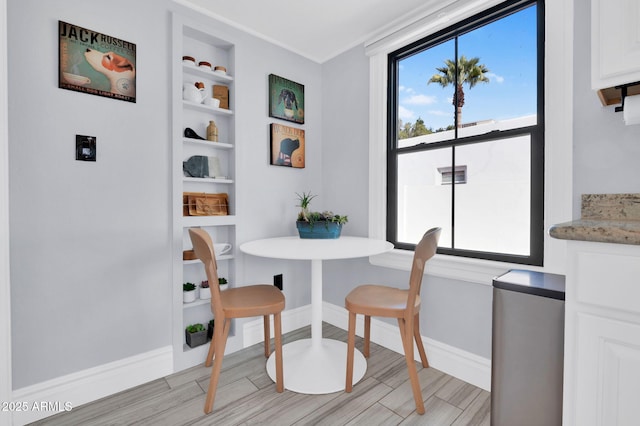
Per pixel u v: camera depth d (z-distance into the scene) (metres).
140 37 1.65
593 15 1.06
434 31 1.85
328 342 2.06
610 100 1.21
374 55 2.16
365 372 1.74
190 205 1.88
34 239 1.36
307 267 2.48
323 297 2.57
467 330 1.68
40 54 1.36
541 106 1.46
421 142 2.01
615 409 0.82
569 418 0.89
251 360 1.89
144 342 1.66
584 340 0.86
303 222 2.08
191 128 1.95
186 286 1.87
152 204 1.69
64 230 1.43
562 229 0.87
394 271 2.07
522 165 1.62
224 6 1.88
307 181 2.50
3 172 1.18
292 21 2.04
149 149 1.68
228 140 2.10
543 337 1.01
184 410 1.43
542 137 1.46
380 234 2.14
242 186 2.08
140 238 1.65
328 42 2.30
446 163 1.97
